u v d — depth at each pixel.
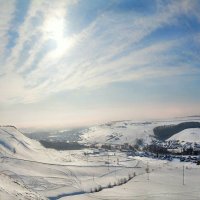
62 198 164.75
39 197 100.94
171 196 182.50
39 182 183.50
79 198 168.12
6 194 75.62
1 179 104.12
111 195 180.12
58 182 193.88
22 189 103.94
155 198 176.12
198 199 175.88
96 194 181.12
